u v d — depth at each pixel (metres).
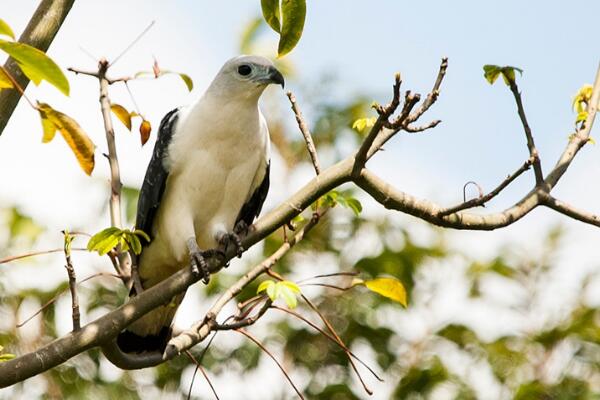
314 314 11.81
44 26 6.77
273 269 11.68
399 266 11.96
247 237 7.58
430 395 11.59
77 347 6.30
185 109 9.09
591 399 11.38
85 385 11.34
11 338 11.09
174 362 11.64
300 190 7.32
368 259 11.85
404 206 7.21
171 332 8.17
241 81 8.73
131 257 7.58
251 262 11.67
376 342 11.87
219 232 9.09
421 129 6.47
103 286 11.39
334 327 11.80
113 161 7.58
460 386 11.71
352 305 11.81
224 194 9.05
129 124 7.70
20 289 11.29
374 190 7.16
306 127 7.44
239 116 8.77
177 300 7.88
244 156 8.95
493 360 12.02
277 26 6.58
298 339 11.79
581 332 11.94
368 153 7.12
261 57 8.85
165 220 9.01
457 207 7.15
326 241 12.04
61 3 6.84
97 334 6.39
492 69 7.51
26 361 6.12
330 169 7.21
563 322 12.15
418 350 12.10
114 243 6.50
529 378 11.94
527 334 12.28
